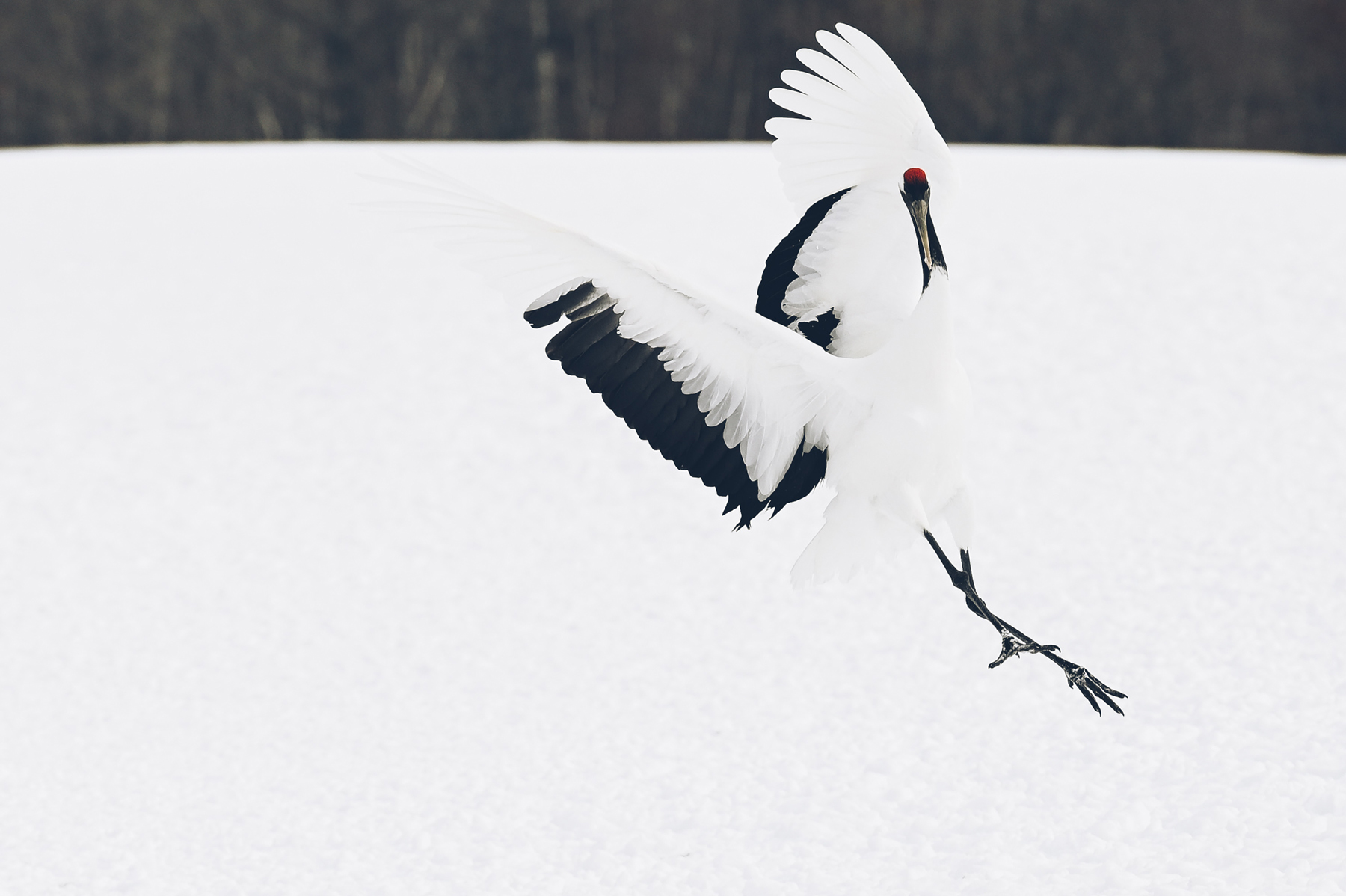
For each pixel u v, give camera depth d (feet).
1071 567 43.96
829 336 26.25
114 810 34.88
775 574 45.85
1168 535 45.39
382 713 39.17
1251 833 29.09
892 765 33.88
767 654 40.65
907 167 25.39
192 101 186.29
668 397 24.53
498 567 47.70
